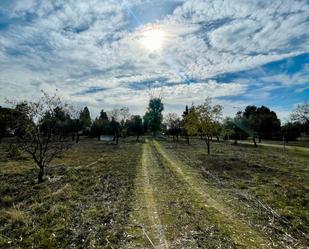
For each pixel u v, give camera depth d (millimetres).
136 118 81188
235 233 7719
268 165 22500
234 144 54812
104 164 23156
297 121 47156
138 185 14422
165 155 31234
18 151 26391
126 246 6891
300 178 16375
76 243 7051
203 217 9141
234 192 12742
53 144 20234
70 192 12398
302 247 6832
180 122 73375
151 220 8844
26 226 8148
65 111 19219
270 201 11047
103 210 9812
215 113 34906
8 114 17828
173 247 6832
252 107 102750
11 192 13141
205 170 19578
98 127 83250
